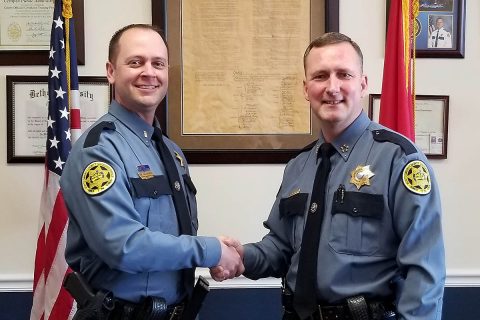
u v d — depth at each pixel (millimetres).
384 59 2117
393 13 2002
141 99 1434
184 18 2277
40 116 2254
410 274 1262
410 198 1269
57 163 1981
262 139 2299
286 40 2295
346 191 1365
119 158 1357
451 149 2305
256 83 2299
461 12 2287
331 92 1381
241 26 2291
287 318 1436
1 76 2252
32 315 1993
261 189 2293
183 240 1333
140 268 1266
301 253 1388
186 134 2291
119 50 1456
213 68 2293
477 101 2303
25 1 2250
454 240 2307
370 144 1398
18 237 2264
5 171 2262
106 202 1271
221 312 2289
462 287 2301
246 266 1565
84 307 1310
